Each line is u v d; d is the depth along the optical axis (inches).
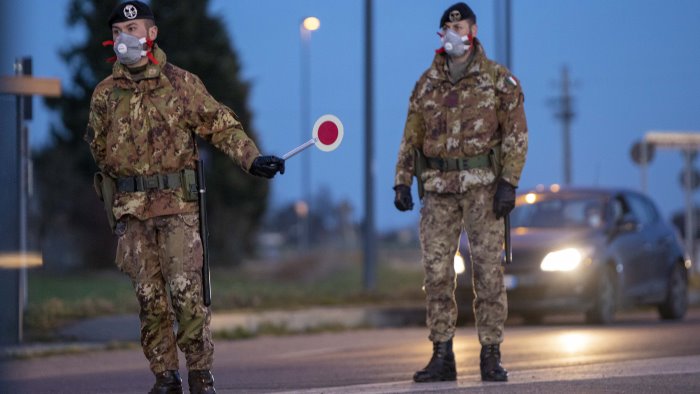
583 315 1745.8
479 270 733.9
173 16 4153.5
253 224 4498.0
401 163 757.3
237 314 1380.4
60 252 3725.4
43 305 1333.7
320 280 2876.5
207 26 4212.6
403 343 1194.0
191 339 602.5
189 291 597.6
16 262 1128.8
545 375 753.0
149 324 616.1
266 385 782.5
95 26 4178.2
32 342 1185.4
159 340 620.1
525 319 1601.9
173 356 624.1
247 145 602.5
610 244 1483.8
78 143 4121.6
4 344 1107.3
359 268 3376.0
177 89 601.9
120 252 608.4
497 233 732.7
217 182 4298.7
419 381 737.0
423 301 1745.8
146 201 599.8
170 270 598.5
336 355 1054.4
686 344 1077.8
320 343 1228.5
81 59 4183.1
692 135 2571.4
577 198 1536.7
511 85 725.3
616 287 1487.5
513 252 1434.5
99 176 613.3
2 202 1105.4
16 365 1000.2
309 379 821.9
